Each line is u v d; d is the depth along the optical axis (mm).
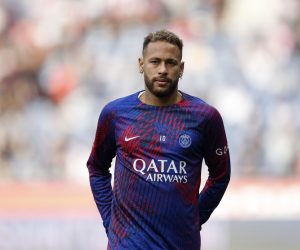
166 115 13648
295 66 47938
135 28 50625
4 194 34812
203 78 46938
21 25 51188
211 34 49844
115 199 13844
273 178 36594
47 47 49969
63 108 46688
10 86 48219
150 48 13578
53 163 44188
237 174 42031
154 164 13461
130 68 48469
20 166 44219
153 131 13562
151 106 13719
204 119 13680
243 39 49344
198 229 13898
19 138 45188
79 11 51625
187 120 13641
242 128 44031
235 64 47438
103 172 14930
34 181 39875
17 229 34094
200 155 13844
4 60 49375
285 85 46625
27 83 48469
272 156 43031
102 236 33594
